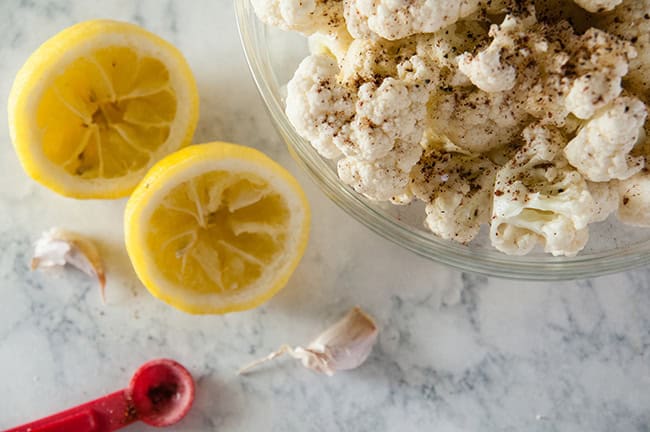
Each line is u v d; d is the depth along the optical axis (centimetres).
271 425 36
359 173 28
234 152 33
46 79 33
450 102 28
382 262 36
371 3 26
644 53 27
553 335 36
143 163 35
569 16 28
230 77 36
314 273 36
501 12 27
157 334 36
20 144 33
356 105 27
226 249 35
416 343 36
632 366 36
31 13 36
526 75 26
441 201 29
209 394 36
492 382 36
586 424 36
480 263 31
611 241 31
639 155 28
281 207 34
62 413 35
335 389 36
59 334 36
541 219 28
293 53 32
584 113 26
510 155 29
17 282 36
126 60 34
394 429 36
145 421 35
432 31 27
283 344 36
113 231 36
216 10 36
